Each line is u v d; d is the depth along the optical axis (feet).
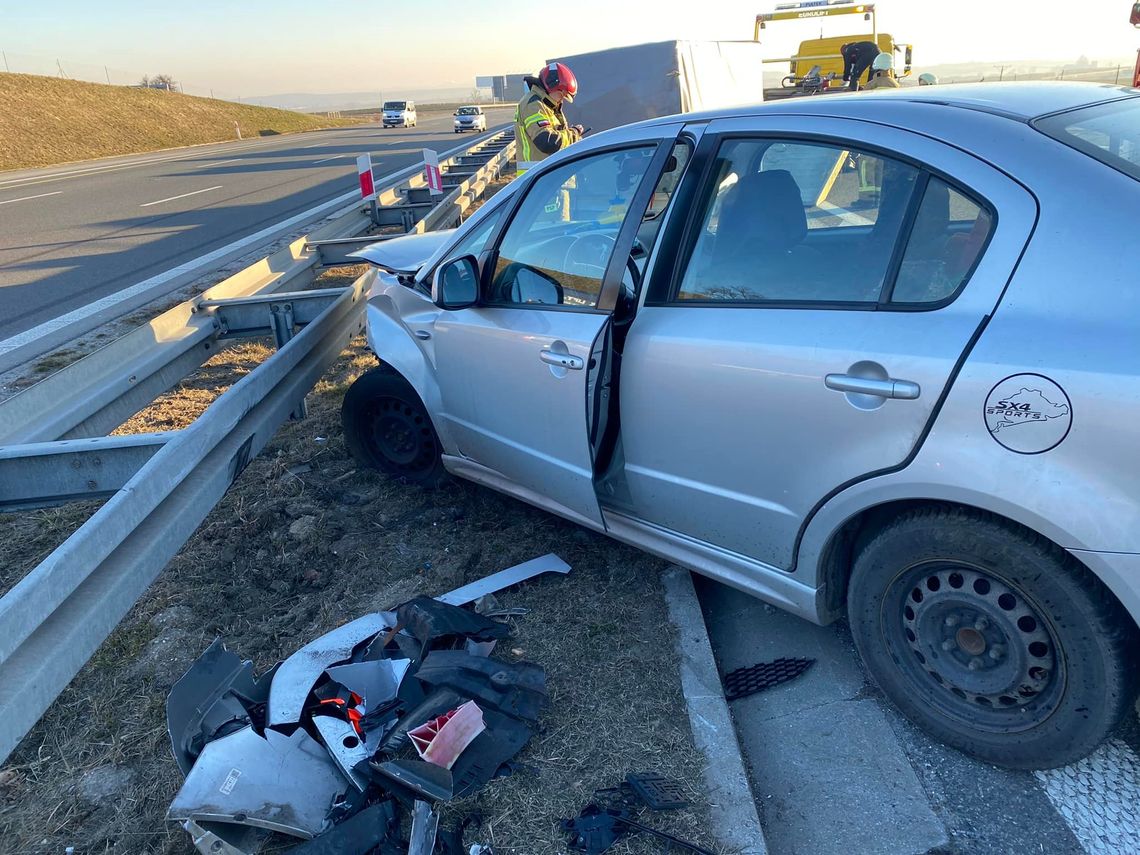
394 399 14.25
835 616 9.18
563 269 10.57
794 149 8.72
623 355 9.73
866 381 7.56
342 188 60.39
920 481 7.38
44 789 8.57
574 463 10.46
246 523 13.64
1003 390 6.81
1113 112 8.37
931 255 7.62
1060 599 7.05
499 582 11.34
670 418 9.37
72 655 8.06
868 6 58.70
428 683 9.11
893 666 8.52
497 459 12.08
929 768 8.36
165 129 142.41
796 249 8.57
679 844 7.38
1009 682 7.69
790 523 8.68
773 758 8.70
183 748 8.05
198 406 19.60
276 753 7.97
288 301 18.21
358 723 8.45
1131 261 6.65
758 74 54.90
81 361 13.97
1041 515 6.71
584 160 10.77
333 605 11.40
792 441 8.29
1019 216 7.15
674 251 9.50
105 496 11.42
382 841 7.31
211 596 11.77
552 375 10.25
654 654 9.92
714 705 9.02
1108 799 7.82
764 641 10.59
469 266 11.34
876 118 8.27
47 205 58.18
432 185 41.47
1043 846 7.43
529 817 7.75
